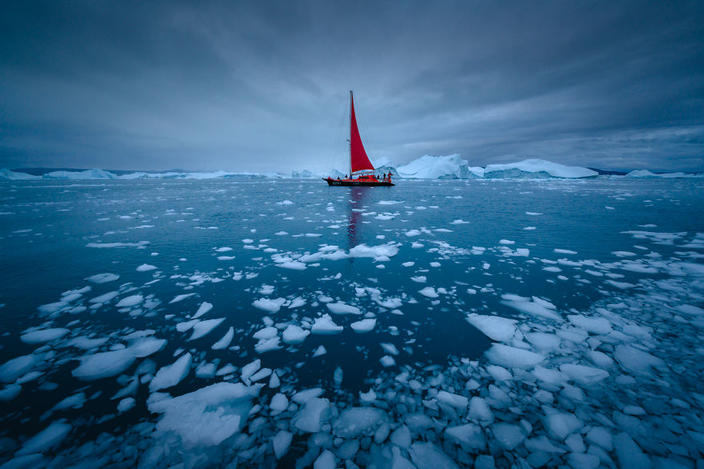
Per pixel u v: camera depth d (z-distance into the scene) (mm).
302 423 1612
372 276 3914
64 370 2062
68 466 1362
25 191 24453
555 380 1892
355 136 27969
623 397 1723
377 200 14688
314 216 9367
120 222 8203
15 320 2756
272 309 2969
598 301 3020
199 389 1860
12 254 4930
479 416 1634
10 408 1711
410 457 1411
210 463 1383
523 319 2707
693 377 1858
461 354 2201
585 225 7336
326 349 2293
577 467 1333
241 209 11297
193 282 3727
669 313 2729
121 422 1620
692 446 1400
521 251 4867
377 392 1830
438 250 5145
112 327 2648
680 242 5453
